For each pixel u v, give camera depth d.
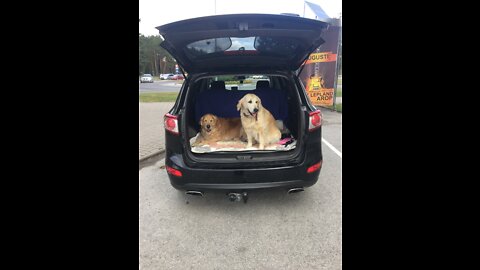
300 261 2.28
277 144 3.26
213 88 4.02
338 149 5.36
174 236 2.65
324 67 10.98
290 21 2.58
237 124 3.64
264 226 2.78
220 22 2.56
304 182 2.81
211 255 2.38
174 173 2.83
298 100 2.94
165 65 66.81
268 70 3.09
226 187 2.74
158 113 10.56
